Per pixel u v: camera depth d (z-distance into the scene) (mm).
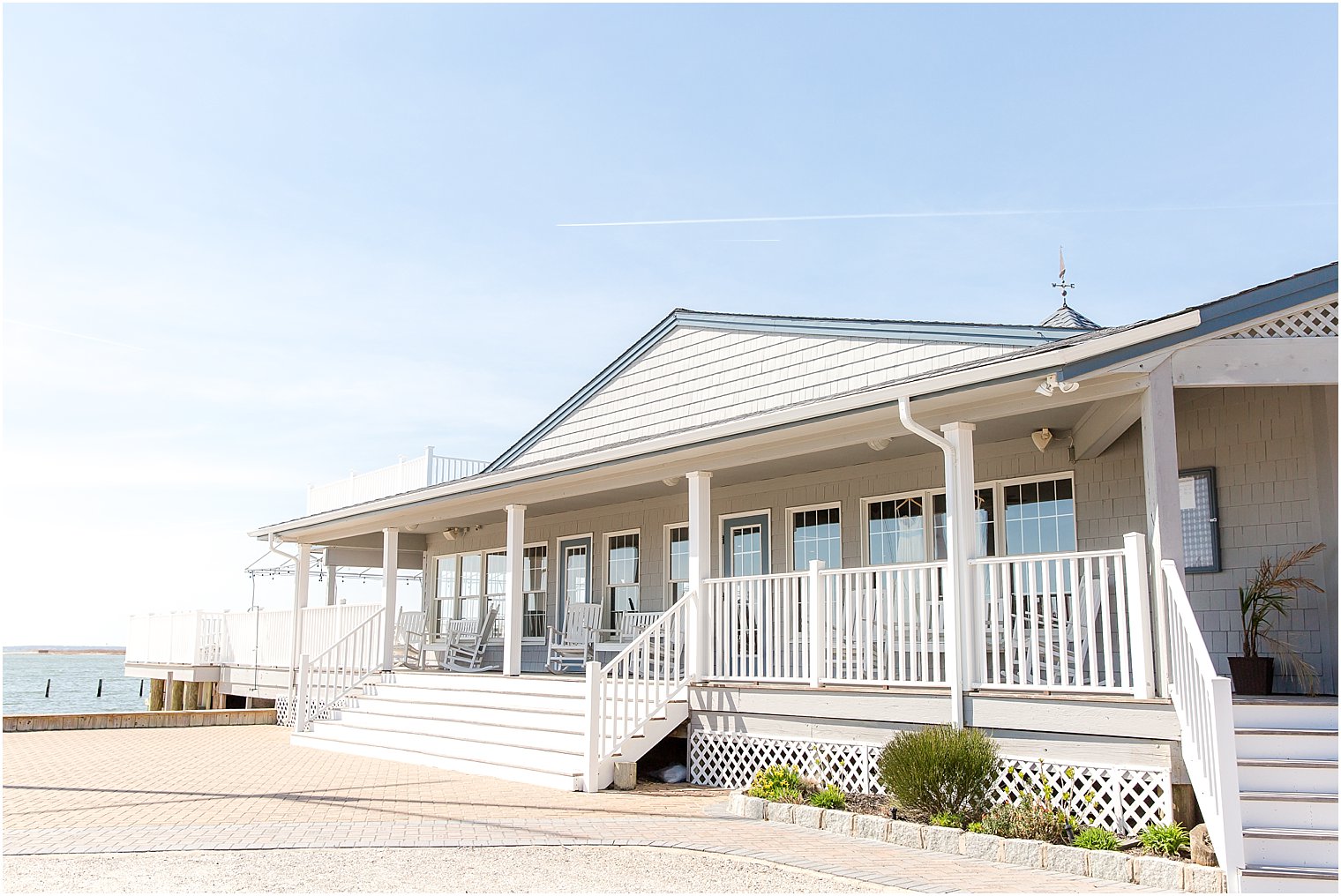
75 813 8984
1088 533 11477
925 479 12727
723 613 11977
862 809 8797
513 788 10875
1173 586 7637
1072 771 8344
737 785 11102
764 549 14711
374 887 6258
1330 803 6770
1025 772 8656
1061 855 6949
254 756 13633
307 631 19156
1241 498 10695
